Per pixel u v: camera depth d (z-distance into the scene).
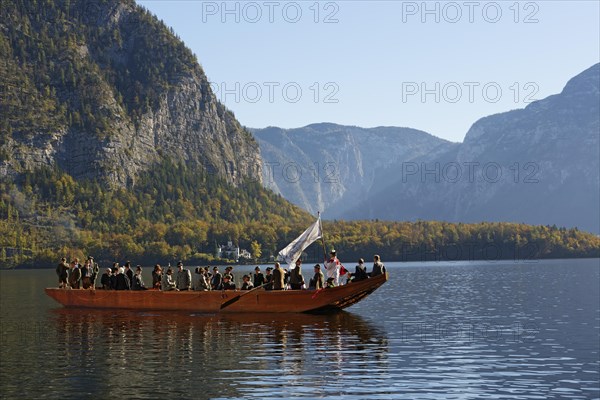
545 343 42.94
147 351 39.03
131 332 47.78
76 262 71.00
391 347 40.84
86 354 38.09
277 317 57.91
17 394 28.39
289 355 37.62
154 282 66.38
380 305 73.12
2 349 40.06
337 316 59.56
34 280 174.00
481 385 30.45
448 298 84.50
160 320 55.84
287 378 31.47
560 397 28.48
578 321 56.19
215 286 63.94
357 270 59.31
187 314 60.84
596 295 89.12
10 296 96.00
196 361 35.72
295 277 60.75
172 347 40.53
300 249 63.56
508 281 131.62
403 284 123.00
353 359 36.53
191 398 27.83
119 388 29.44
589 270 194.00
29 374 32.34
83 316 60.19
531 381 31.36
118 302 65.69
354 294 58.75
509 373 33.06
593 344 42.62
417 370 33.53
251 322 53.94
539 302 77.31
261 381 30.84
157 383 30.36
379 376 32.12
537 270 198.25
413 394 28.69
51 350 39.66
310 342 42.62
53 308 69.88
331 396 28.19
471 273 179.50
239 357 36.97
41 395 28.22
